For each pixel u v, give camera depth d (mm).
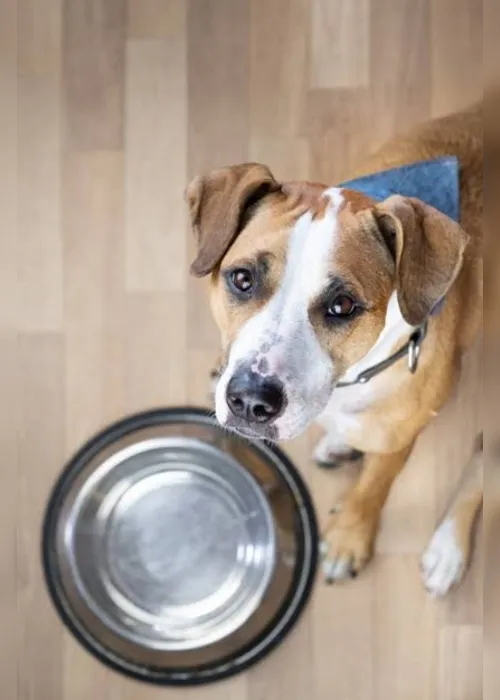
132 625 1669
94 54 1734
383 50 1683
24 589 1717
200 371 1701
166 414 1669
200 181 1312
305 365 1173
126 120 1724
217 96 1710
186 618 1667
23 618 1717
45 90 1738
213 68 1712
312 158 1689
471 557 1638
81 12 1737
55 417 1725
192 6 1719
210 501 1680
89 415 1719
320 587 1665
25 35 1743
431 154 1540
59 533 1678
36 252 1735
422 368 1450
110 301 1720
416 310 1218
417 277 1216
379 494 1614
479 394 1627
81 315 1726
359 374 1372
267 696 1673
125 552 1687
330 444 1642
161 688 1690
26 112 1741
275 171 1696
